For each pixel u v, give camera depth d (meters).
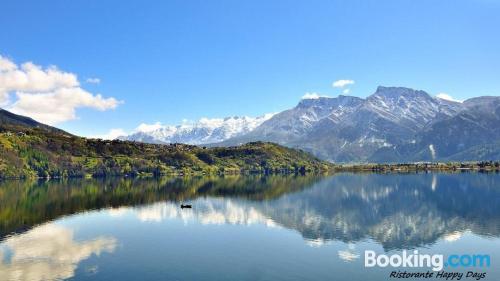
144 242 115.88
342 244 115.50
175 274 87.38
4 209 177.00
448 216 167.12
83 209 179.75
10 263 95.00
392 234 130.50
